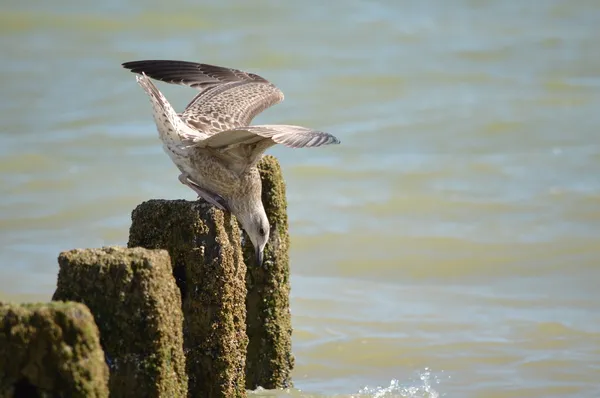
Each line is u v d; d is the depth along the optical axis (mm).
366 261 14852
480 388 10398
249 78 10492
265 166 9570
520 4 31656
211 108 9367
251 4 30859
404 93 23625
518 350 11453
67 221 16359
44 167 19141
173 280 7234
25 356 6379
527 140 20422
